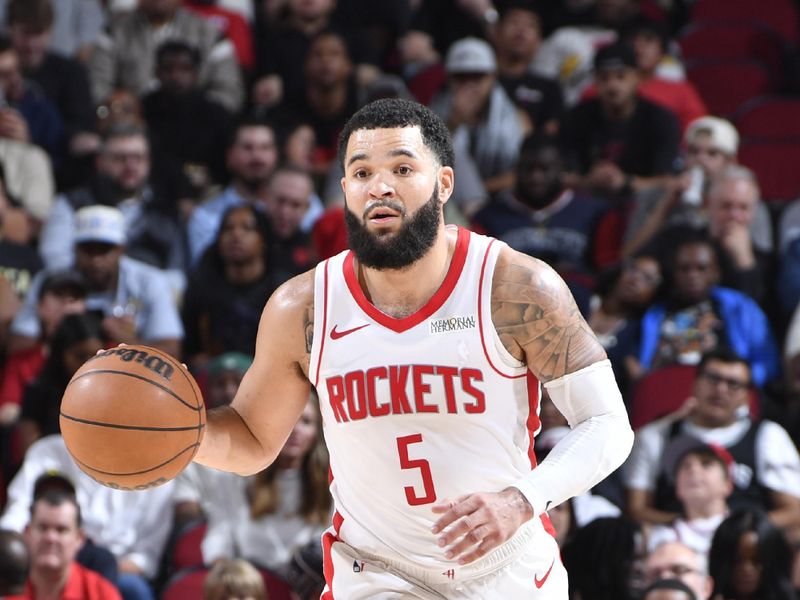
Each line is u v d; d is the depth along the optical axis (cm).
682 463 2016
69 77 3155
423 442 1025
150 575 2047
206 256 2514
